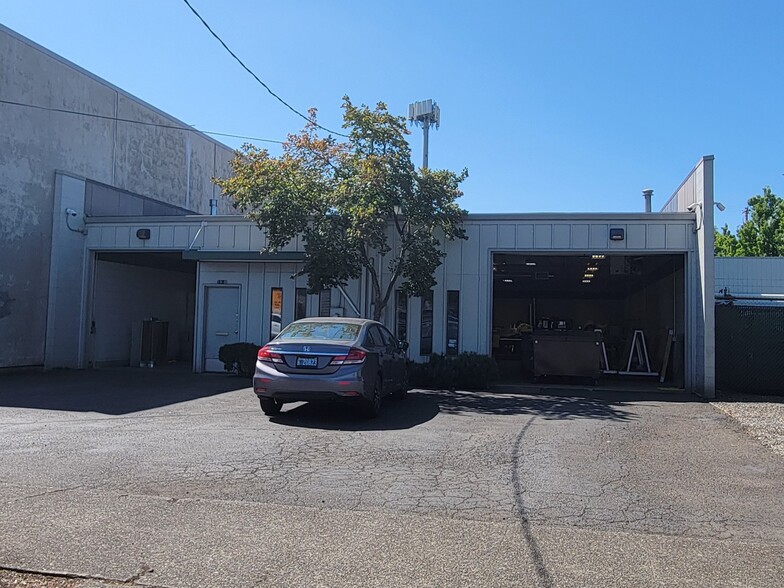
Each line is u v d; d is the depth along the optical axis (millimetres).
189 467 7234
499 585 4348
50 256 18578
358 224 14648
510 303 33594
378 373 10812
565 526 5516
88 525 5336
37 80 18375
